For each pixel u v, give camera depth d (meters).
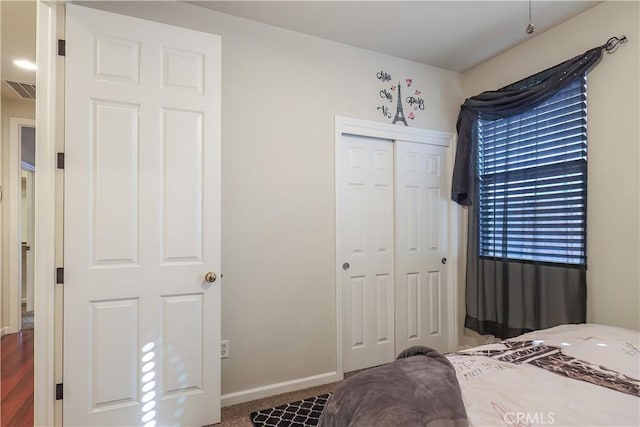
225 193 2.24
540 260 2.44
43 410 1.63
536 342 1.55
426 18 2.32
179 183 1.90
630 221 2.00
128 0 2.04
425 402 0.96
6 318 3.51
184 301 1.91
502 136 2.76
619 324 2.04
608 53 2.11
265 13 2.27
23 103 3.57
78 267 1.70
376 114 2.79
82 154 1.72
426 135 3.01
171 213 1.88
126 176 1.79
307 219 2.50
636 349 1.41
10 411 2.12
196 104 1.95
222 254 2.22
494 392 1.06
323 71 2.59
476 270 2.92
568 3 2.15
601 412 0.93
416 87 2.98
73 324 1.69
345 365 2.69
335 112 2.62
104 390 1.74
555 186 2.37
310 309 2.49
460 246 3.15
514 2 2.14
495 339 2.80
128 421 1.78
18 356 2.96
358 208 2.79
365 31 2.49
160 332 1.85
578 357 1.34
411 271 2.96
